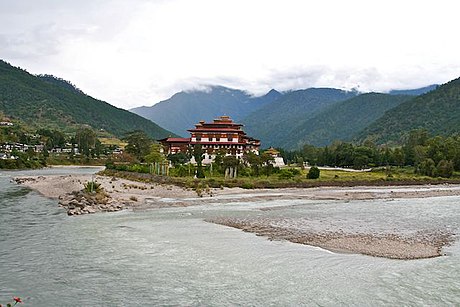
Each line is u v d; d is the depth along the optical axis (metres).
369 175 129.00
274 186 97.69
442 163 134.00
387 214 60.66
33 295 27.14
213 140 151.75
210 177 104.88
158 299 26.83
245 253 37.53
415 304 26.05
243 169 111.12
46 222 50.94
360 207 68.62
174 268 33.03
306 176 113.38
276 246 40.09
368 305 25.92
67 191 82.06
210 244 40.69
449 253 38.12
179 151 160.12
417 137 189.75
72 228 47.50
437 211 64.50
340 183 107.62
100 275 31.20
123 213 59.12
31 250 37.59
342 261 35.25
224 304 26.09
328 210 64.19
